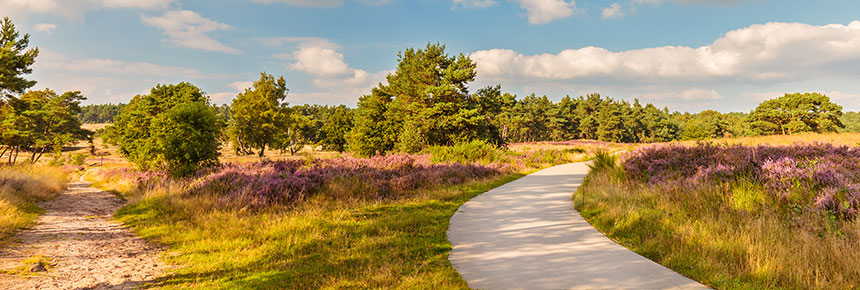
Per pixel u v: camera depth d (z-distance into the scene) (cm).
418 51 4156
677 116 18325
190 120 1945
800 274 463
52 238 827
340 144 6588
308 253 671
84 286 517
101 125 17350
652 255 584
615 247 640
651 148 1488
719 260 538
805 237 561
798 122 6869
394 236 752
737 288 447
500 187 1474
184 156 1872
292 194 1229
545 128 10894
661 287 455
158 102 4459
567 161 2852
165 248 755
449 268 542
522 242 685
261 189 1230
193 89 4644
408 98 4219
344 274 539
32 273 562
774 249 546
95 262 645
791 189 811
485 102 4256
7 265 599
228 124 6812
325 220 925
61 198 1602
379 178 1578
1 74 2927
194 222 972
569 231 762
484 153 2425
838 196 699
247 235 814
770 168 930
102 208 1380
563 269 529
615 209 872
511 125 9781
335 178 1473
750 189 863
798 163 921
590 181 1407
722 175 1005
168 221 1013
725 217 734
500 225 830
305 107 11588
